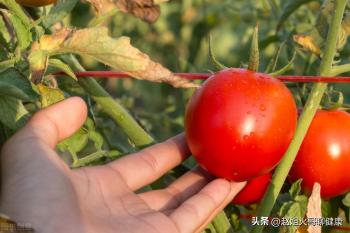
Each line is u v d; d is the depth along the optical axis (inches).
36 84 17.3
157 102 42.0
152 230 17.3
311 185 20.4
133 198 18.2
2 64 17.2
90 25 18.6
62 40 16.7
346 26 20.6
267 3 31.4
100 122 25.0
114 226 17.1
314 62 23.9
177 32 43.4
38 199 15.3
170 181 23.0
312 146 20.0
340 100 20.5
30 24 18.3
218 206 18.7
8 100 16.9
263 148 17.5
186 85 16.9
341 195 21.8
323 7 21.1
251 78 17.8
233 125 17.4
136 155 19.4
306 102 19.6
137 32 42.5
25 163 15.7
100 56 16.8
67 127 17.1
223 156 17.7
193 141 18.1
